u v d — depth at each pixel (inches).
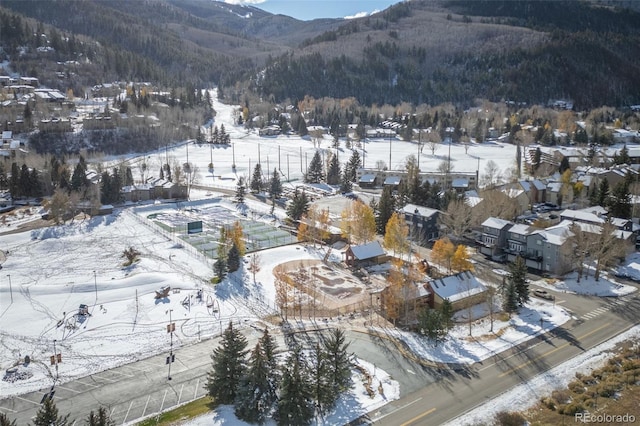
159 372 2487.7
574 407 2110.0
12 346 2741.1
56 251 4165.8
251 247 4264.3
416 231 4345.5
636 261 3809.1
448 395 2255.2
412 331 2851.9
